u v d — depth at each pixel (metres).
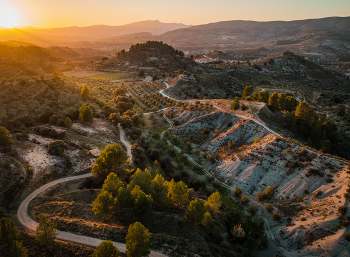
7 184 60.91
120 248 43.84
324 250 54.59
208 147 113.06
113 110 136.88
